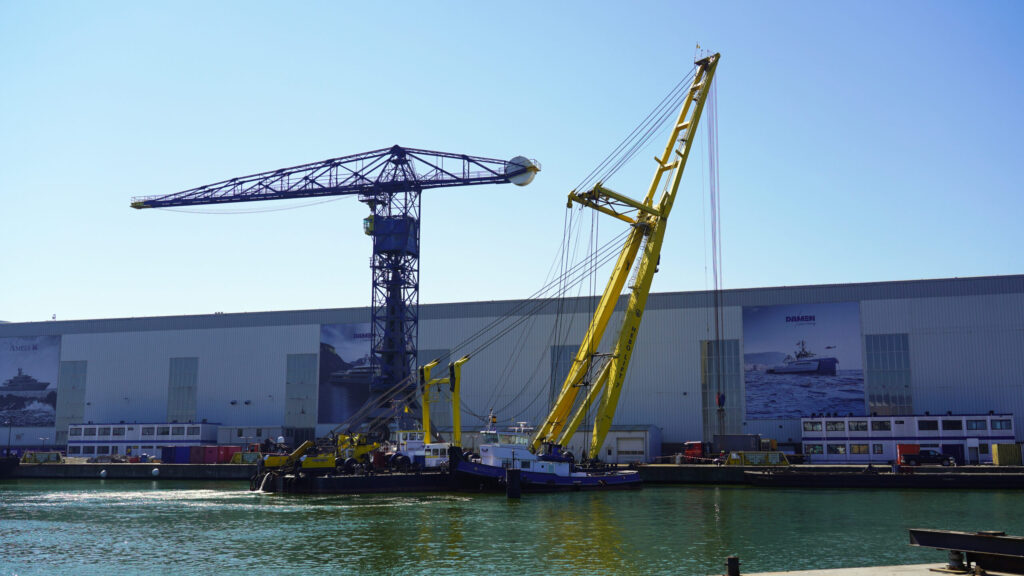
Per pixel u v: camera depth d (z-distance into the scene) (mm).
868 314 109188
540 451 85188
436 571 40656
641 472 95375
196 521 59281
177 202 118750
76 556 45625
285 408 128750
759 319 112812
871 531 52781
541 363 119125
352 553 45531
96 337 138750
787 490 85125
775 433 109688
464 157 113500
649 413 114125
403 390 109312
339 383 127375
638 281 83312
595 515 61625
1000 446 95125
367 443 96000
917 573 27609
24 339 142000
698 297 115250
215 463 115188
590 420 112562
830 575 27516
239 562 43469
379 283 115438
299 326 130375
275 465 87312
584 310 118500
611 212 82250
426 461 87562
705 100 86000
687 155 84688
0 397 140875
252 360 131375
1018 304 104250
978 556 27953
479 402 120562
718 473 93938
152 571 41625
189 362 134000
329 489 80062
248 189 118188
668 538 49969
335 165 117000
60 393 138625
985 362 104312
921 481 85688
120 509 67625
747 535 51156
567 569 40719
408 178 115000
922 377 106125
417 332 116562
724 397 103812
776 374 111000
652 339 115875
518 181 110500
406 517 60594
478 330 122875
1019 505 68125
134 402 135000
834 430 105000
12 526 57469
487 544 48031
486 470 80438
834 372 109125
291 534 52375
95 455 128750
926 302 107438
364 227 114250
